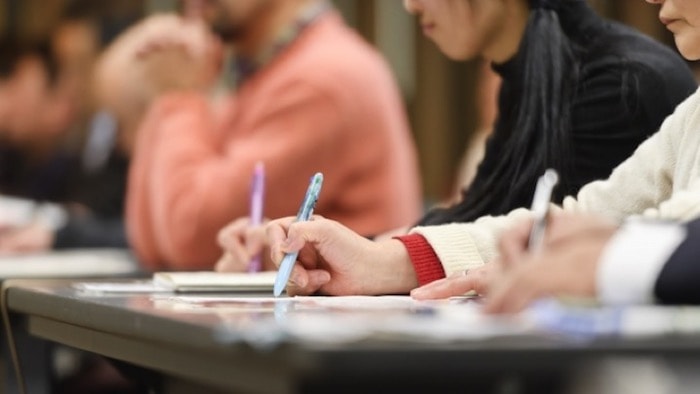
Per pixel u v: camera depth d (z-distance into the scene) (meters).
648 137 3.56
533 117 3.64
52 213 7.62
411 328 1.92
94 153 7.77
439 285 2.85
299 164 5.75
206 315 2.32
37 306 3.17
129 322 2.43
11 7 11.25
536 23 3.70
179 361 2.21
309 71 5.80
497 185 3.70
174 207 5.87
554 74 3.64
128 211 6.81
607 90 3.60
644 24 9.09
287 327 1.97
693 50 2.95
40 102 8.57
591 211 3.20
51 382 4.12
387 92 5.99
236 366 1.96
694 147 2.94
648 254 2.16
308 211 3.19
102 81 7.45
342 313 2.34
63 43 8.62
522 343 1.83
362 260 3.11
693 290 2.12
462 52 3.94
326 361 1.74
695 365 1.84
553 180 2.36
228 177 5.80
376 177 5.87
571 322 1.90
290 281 3.09
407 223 6.05
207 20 6.07
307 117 5.76
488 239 3.18
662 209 2.59
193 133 6.02
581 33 3.71
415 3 3.95
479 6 3.84
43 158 8.53
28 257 6.34
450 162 11.06
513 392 1.79
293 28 5.93
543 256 2.22
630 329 1.93
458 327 1.94
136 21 8.58
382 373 1.76
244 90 5.97
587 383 1.81
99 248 7.18
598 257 2.18
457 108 11.05
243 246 4.06
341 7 11.02
